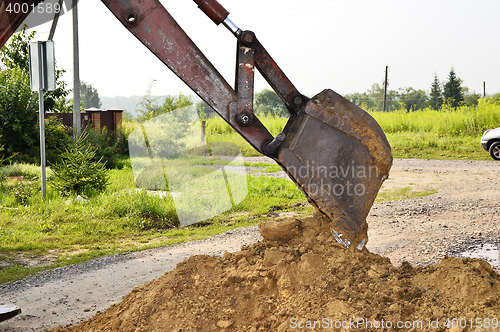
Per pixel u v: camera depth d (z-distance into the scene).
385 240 6.14
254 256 2.90
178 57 2.49
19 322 3.52
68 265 5.22
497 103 25.95
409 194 10.20
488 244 5.84
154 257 5.52
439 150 20.27
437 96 70.38
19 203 8.65
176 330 2.38
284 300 2.46
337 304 2.28
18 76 14.83
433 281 2.40
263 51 2.62
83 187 9.92
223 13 2.51
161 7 2.45
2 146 13.23
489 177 12.57
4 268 5.09
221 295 2.60
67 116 17.70
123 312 2.75
